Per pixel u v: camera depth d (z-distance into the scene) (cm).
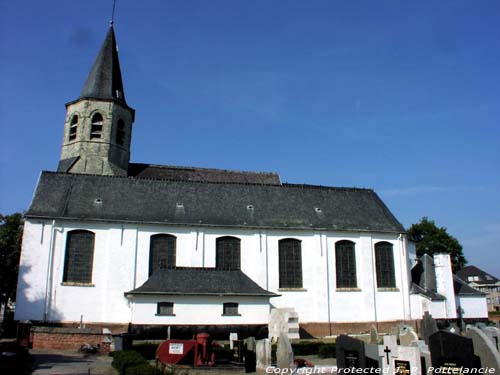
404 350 1529
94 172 3822
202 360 1978
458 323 3794
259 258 3447
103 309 3067
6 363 1623
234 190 3872
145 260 3228
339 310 3509
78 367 1789
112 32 4391
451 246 6003
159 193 3631
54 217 3123
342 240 3684
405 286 3738
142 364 1538
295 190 4050
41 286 3005
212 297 2939
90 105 3950
